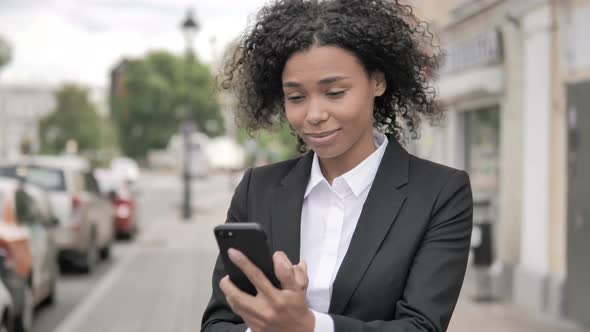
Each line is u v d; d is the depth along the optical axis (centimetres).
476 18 997
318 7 168
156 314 809
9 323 554
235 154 4578
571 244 741
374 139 178
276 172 179
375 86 174
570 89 758
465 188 166
